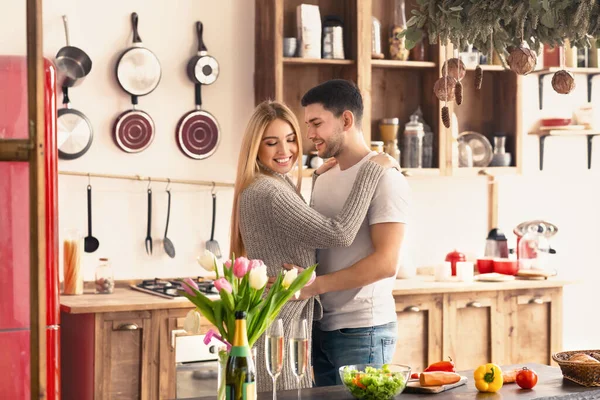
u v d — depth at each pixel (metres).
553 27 2.43
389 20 5.03
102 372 3.91
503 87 5.23
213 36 4.71
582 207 5.63
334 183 3.22
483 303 4.69
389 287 3.21
